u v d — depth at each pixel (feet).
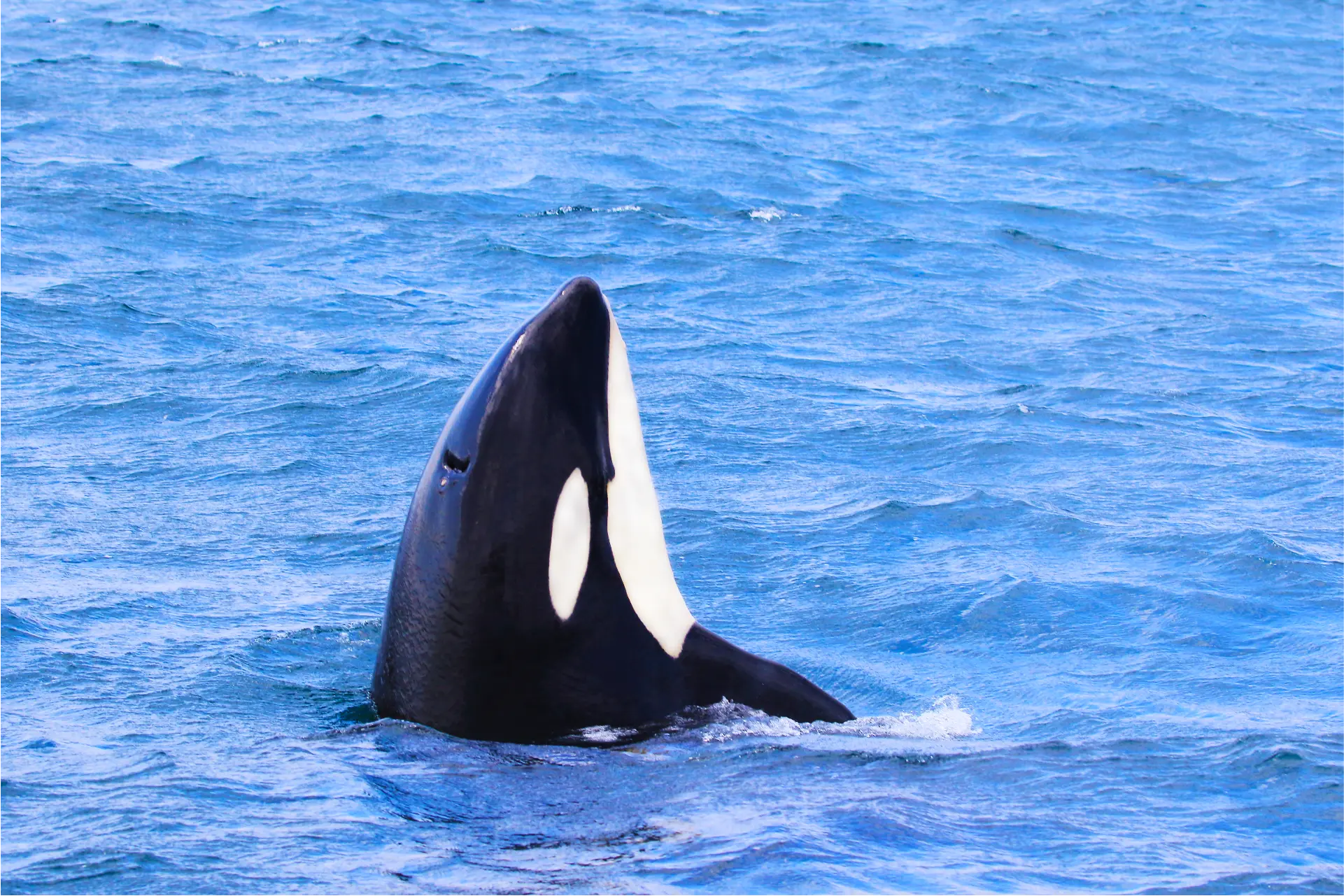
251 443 173.68
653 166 403.54
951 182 411.34
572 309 77.71
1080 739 85.15
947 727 87.92
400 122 450.30
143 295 253.65
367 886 60.44
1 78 495.41
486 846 64.44
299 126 443.32
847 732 81.61
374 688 84.17
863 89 560.20
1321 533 144.56
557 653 77.51
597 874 60.90
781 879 60.13
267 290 263.70
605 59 603.26
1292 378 226.17
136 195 336.70
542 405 76.69
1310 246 347.36
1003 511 149.38
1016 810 70.28
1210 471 170.40
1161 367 231.30
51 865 63.31
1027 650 110.01
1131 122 515.50
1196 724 91.20
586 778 72.59
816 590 123.85
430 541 78.69
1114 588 124.98
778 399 200.44
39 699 91.15
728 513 146.30
